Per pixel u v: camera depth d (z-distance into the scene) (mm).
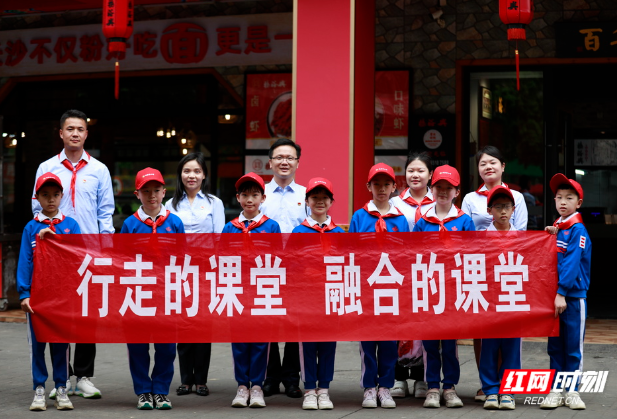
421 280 5418
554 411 5199
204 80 10906
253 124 10656
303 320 5410
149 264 5449
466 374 6508
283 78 10570
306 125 7855
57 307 5418
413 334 5387
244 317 5418
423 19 10055
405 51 10102
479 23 9930
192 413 5191
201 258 5453
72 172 5871
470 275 5410
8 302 9969
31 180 11648
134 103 11227
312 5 7867
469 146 10102
